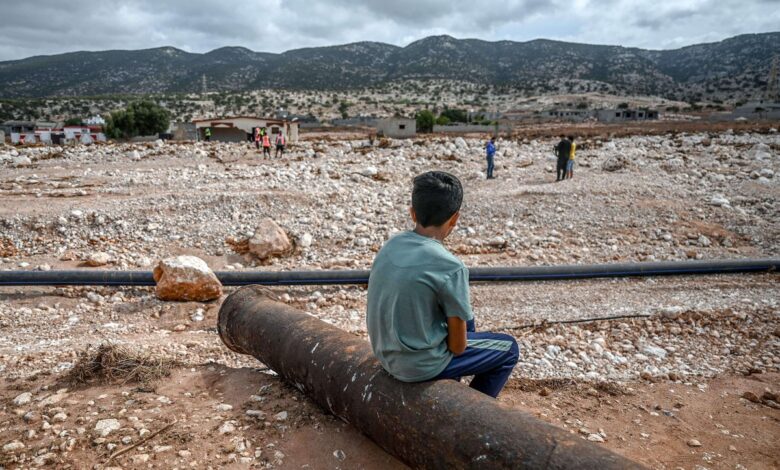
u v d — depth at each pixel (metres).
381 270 2.70
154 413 3.72
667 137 22.89
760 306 6.54
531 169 16.19
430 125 55.31
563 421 4.05
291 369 3.80
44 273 7.04
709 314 6.21
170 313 6.53
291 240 9.41
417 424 2.76
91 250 8.91
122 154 18.12
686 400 4.50
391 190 12.91
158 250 9.07
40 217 9.61
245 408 3.82
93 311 6.59
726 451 3.76
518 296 7.05
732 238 9.91
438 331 2.70
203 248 9.20
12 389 4.12
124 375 4.32
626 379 4.85
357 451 3.34
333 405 3.40
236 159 17.92
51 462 3.14
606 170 15.34
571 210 11.15
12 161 16.06
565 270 7.66
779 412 4.33
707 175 13.92
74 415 3.67
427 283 2.55
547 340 5.58
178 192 11.50
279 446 3.38
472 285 7.47
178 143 21.97
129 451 3.26
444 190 2.58
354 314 6.52
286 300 6.98
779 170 14.61
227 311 4.56
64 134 61.66
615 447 3.73
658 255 9.02
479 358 2.93
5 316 6.32
